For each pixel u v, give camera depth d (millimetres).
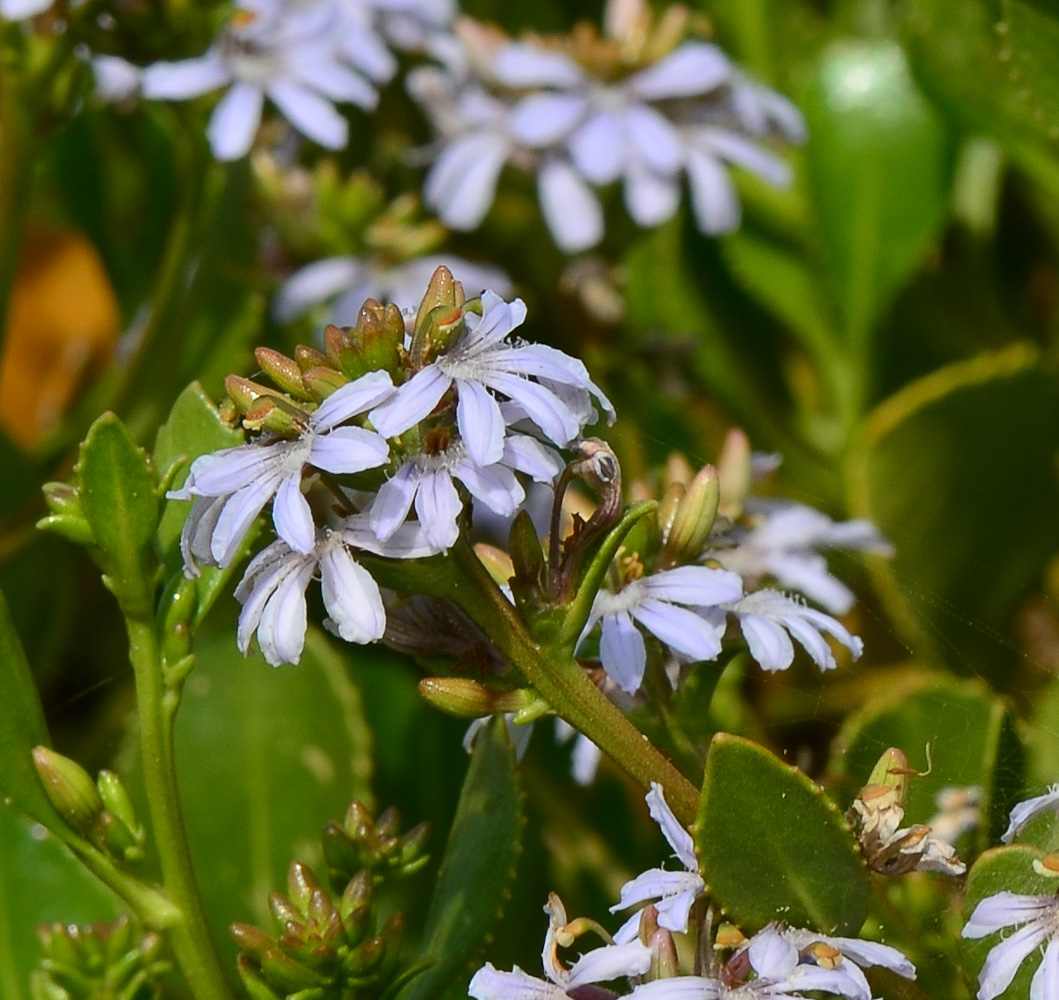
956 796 531
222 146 626
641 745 497
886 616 615
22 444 737
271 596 489
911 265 708
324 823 591
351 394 487
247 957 514
